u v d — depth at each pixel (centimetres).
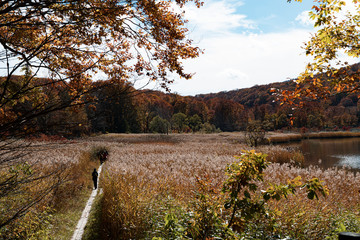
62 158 1831
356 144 4534
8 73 307
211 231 400
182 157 2431
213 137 5791
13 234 510
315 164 2525
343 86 534
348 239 189
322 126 10400
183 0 448
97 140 4731
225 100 12119
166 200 701
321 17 482
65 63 407
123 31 411
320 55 553
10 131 302
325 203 804
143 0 387
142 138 5444
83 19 353
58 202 995
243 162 348
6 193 371
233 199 348
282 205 645
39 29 382
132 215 704
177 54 465
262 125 3609
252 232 430
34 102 340
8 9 292
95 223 874
